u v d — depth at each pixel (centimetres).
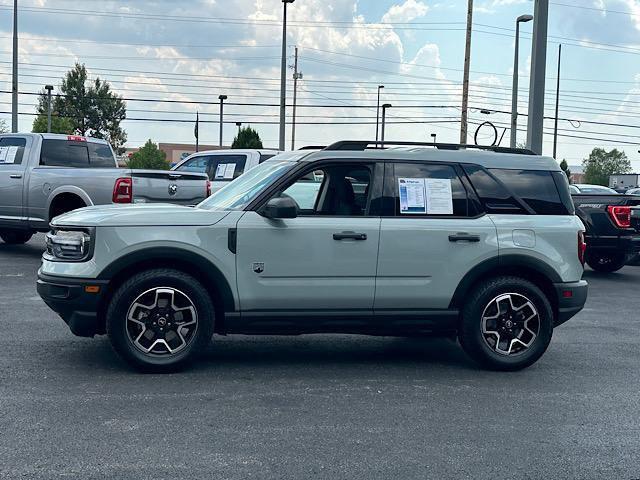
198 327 601
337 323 625
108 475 405
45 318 805
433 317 637
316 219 615
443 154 650
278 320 614
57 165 1287
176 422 492
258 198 614
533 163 668
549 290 661
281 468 421
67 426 479
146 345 601
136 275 589
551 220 655
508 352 649
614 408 552
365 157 635
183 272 600
